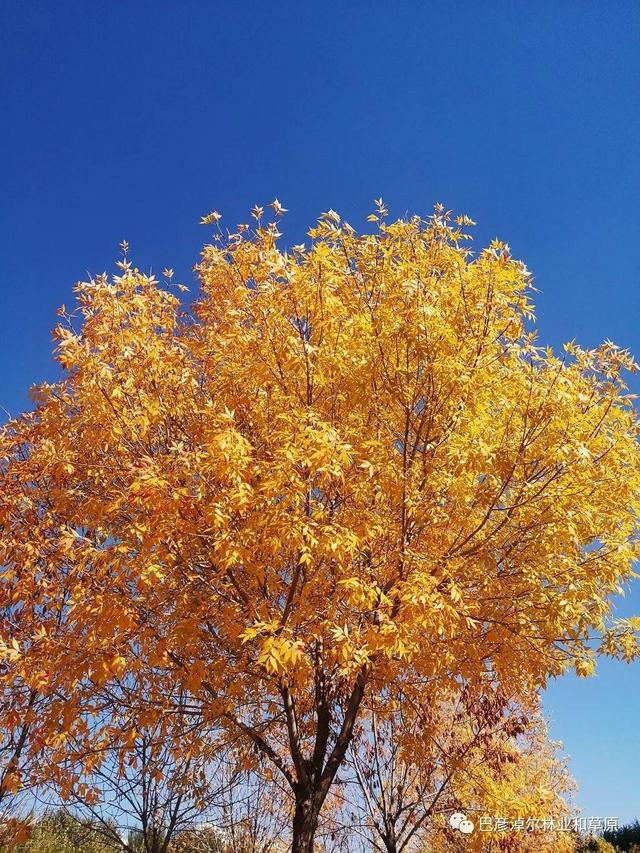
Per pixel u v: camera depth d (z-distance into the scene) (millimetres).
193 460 6004
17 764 7020
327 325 6297
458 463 5902
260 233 7152
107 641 5934
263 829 9758
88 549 5859
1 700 7109
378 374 6570
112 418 6098
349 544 5363
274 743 9625
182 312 8180
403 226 7340
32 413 8148
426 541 6762
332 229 6945
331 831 10031
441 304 6707
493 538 6617
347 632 5691
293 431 5789
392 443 6684
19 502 7254
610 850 18156
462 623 6336
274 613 6227
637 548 6820
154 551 5938
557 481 6219
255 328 6562
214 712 6121
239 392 6820
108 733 6543
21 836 7441
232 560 5281
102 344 6305
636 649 6805
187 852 9781
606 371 6492
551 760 12422
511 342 6621
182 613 6246
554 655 7000
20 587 6891
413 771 10031
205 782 9164
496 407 6715
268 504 5535
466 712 9641
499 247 6688
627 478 6414
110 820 9297
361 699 8086
